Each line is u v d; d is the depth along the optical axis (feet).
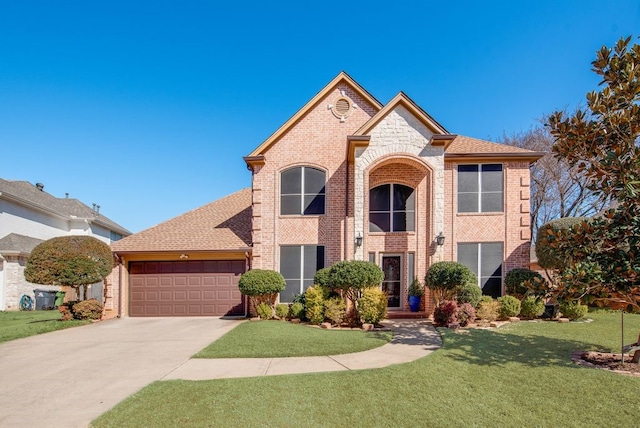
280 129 53.26
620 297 23.35
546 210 92.79
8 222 73.72
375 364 25.49
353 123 53.62
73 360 28.07
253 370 24.54
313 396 19.38
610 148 24.20
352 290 42.11
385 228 51.93
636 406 17.76
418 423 16.42
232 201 67.51
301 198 53.01
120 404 18.83
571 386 20.40
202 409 17.89
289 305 49.88
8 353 30.55
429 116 47.50
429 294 48.39
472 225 51.06
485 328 38.19
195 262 55.01
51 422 17.22
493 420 16.67
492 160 51.42
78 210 97.25
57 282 46.42
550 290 25.22
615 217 23.65
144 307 54.39
